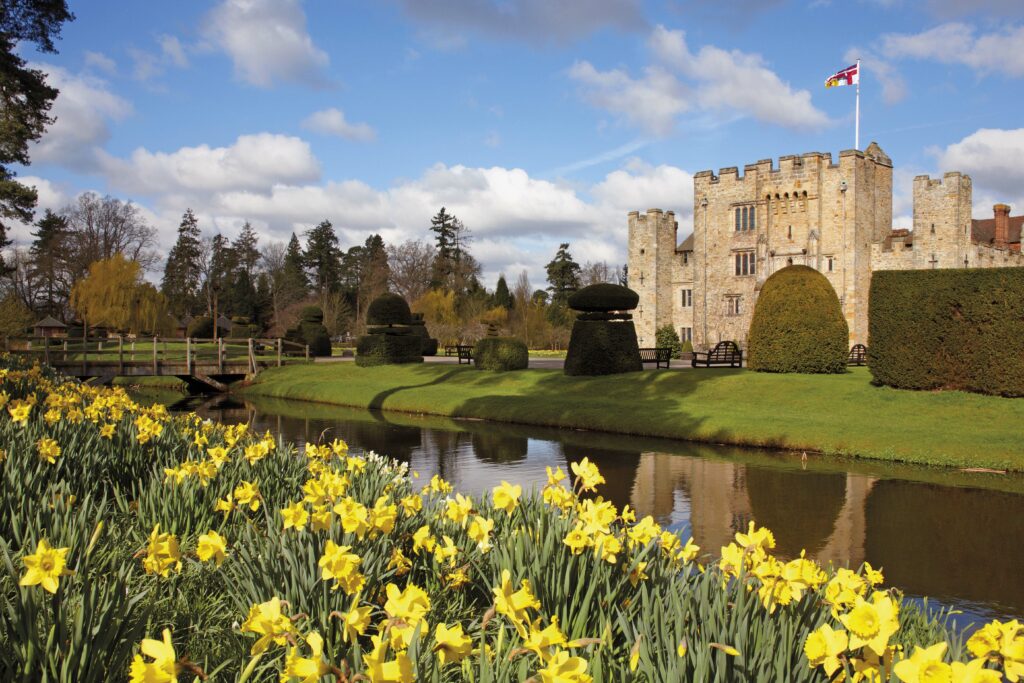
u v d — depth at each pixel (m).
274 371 33.03
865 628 2.37
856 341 38.69
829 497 10.14
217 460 5.85
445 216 83.38
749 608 3.13
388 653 2.64
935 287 17.16
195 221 88.19
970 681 2.08
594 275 85.06
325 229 87.75
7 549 3.74
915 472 11.99
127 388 31.83
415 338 33.06
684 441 15.52
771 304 21.84
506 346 27.73
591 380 23.09
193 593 4.23
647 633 2.89
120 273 48.22
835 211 39.19
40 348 30.98
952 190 37.38
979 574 6.92
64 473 6.32
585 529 3.84
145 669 2.22
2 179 23.56
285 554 3.57
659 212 47.44
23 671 2.64
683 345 44.81
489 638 3.55
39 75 23.14
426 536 4.08
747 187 42.34
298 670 2.19
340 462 7.23
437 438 16.19
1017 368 15.76
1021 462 11.99
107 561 4.33
